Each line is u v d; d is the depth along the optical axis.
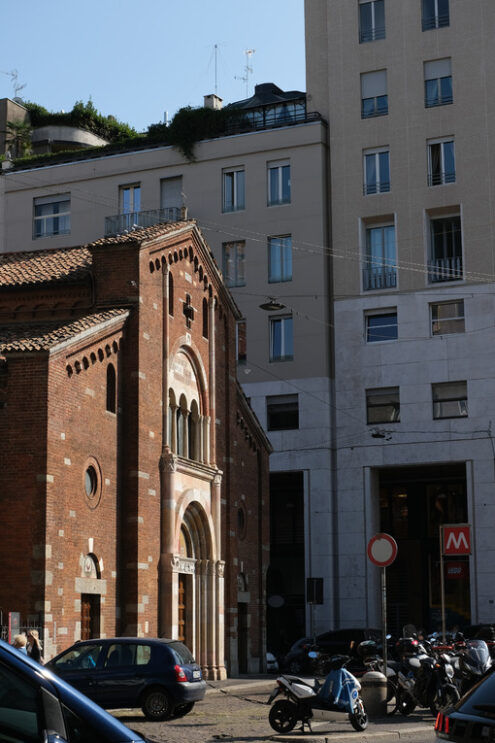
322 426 55.88
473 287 53.97
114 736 6.65
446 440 53.47
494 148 54.53
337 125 57.97
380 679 23.77
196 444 37.75
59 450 28.59
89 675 23.31
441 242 55.94
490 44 55.41
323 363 56.44
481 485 52.53
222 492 39.59
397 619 60.91
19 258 38.50
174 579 33.88
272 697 20.73
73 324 31.00
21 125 75.12
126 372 33.03
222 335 40.59
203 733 20.70
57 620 27.88
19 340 29.58
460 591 59.97
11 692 6.50
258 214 59.03
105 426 31.61
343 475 55.44
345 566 54.75
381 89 57.62
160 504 34.06
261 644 42.62
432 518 61.28
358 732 20.44
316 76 60.38
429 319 54.75
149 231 35.53
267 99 65.25
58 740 6.36
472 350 53.56
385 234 56.97
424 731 20.89
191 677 23.58
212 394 38.81
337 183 57.50
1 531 27.75
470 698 9.73
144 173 61.88
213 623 36.88
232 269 59.34
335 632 45.09
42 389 28.14
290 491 62.25
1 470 28.03
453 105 55.69
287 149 58.78
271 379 57.38
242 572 41.53
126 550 32.22
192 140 60.84
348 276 56.53
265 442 44.19
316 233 57.56
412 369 54.59
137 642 23.59
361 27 58.59
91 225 62.81
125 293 33.44
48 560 27.58
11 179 65.06
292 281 57.75
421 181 55.75
